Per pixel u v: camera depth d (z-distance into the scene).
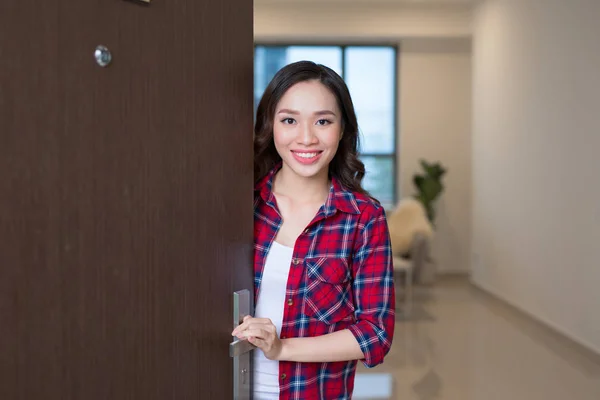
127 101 0.87
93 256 0.83
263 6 7.90
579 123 4.80
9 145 0.71
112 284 0.86
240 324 1.16
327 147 1.29
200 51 1.02
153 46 0.92
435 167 8.03
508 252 6.38
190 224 1.01
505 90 6.48
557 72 5.19
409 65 8.47
